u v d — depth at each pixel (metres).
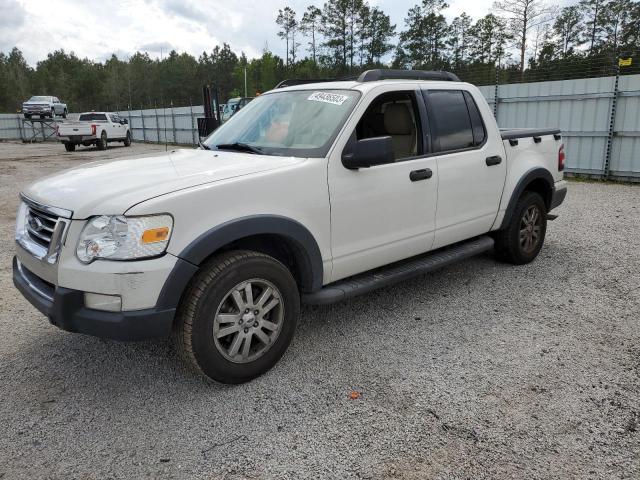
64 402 2.97
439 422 2.72
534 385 3.07
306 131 3.60
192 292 2.82
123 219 2.60
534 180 5.31
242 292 2.99
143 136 33.53
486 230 4.77
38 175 14.68
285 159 3.34
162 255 2.66
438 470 2.37
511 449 2.50
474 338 3.72
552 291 4.64
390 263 3.93
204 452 2.52
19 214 3.39
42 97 36.97
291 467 2.40
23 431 2.70
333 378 3.19
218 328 2.92
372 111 3.92
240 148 3.75
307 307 4.35
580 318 4.04
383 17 64.62
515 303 4.38
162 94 98.62
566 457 2.44
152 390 3.08
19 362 3.44
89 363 3.42
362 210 3.54
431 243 4.15
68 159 20.28
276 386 3.10
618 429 2.64
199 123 5.20
